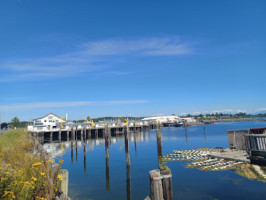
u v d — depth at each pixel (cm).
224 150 2592
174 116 15912
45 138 7306
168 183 761
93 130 8319
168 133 7869
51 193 631
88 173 2238
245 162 1900
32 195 577
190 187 1523
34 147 1762
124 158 3055
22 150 1327
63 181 737
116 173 2186
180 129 10375
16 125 8981
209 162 2166
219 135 6131
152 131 9838
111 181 1908
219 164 2017
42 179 629
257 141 1268
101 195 1562
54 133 7744
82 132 6738
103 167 2514
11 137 2203
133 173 2150
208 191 1427
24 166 731
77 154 3709
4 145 1617
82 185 1817
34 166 698
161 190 726
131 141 5666
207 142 4531
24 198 536
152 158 2938
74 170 2408
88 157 3309
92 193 1606
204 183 1579
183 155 2777
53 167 721
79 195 1570
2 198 495
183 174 1847
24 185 539
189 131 8538
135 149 3984
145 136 7112
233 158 2062
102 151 3959
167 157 2739
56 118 8669
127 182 1859
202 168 1970
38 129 7400
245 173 1669
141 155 3259
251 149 1295
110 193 1598
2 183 525
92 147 4700
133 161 2783
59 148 4681
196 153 2827
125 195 1548
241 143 2536
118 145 4853
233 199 1273
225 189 1427
